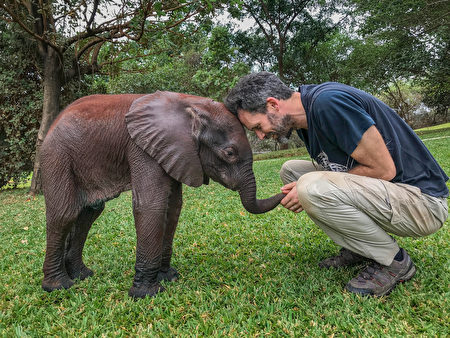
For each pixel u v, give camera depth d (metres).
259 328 2.13
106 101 2.70
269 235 4.04
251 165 2.74
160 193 2.54
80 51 9.23
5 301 2.70
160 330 2.17
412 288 2.45
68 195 2.59
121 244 4.16
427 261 2.89
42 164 2.63
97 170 2.64
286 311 2.30
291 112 2.42
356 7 19.78
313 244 3.64
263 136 2.57
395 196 2.24
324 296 2.45
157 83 14.45
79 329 2.22
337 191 2.27
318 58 23.44
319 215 2.35
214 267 3.17
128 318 2.32
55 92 9.31
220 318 2.24
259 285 2.71
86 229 3.05
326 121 2.23
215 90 11.46
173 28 7.68
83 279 3.09
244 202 2.76
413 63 18.00
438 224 2.40
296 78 25.88
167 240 2.93
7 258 3.87
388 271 2.46
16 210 7.11
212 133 2.62
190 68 17.50
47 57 9.21
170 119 2.53
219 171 2.73
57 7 7.68
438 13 16.48
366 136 2.16
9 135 10.70
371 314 2.17
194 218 5.18
